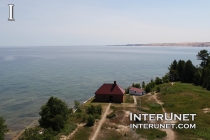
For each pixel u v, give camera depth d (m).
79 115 48.19
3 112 57.75
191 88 72.44
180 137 37.12
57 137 36.34
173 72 93.25
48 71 134.12
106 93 61.72
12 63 175.62
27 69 140.88
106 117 47.66
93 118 43.41
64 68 150.25
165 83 86.50
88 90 86.81
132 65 173.75
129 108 54.41
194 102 56.19
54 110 41.34
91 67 158.38
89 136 37.81
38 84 94.81
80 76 118.81
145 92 72.12
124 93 65.88
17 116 54.81
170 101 58.94
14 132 44.94
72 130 40.25
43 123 40.62
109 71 139.50
